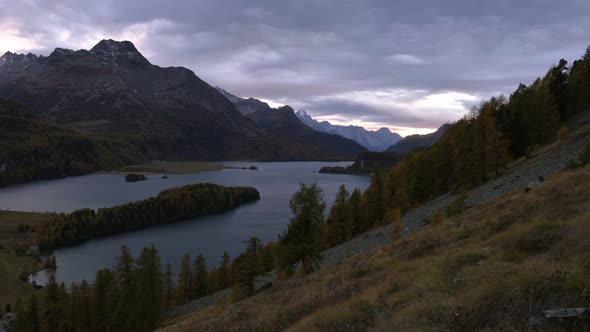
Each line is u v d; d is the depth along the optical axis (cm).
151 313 4969
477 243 1449
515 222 1536
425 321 782
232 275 6875
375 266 1855
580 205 1320
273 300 1952
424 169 6694
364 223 6650
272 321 1356
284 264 3566
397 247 2303
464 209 3581
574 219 1088
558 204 1473
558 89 6538
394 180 7300
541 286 683
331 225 6341
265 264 6128
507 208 2052
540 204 1580
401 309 962
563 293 648
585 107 6444
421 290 1025
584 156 2442
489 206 2714
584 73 6444
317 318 1127
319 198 3550
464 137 6138
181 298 6994
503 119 6066
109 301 5556
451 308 778
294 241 3534
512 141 5784
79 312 5638
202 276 7050
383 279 1432
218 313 2248
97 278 5641
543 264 798
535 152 5516
